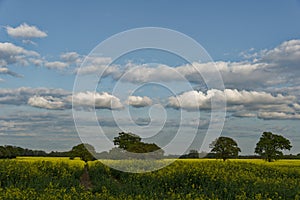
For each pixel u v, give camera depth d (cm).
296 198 1495
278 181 1820
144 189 1619
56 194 1424
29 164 1994
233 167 2331
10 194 1354
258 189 1630
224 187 1675
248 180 1844
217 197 1511
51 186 1559
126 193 1561
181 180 1781
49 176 1836
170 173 1864
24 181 1698
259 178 1916
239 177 1892
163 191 1620
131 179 1833
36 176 1783
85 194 1445
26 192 1432
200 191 1619
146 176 1867
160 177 1838
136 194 1552
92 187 1741
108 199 1408
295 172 2344
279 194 1595
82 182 1847
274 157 4228
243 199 1477
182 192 1627
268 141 4259
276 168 2473
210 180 1789
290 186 1744
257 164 2644
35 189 1566
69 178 1786
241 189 1614
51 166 1997
